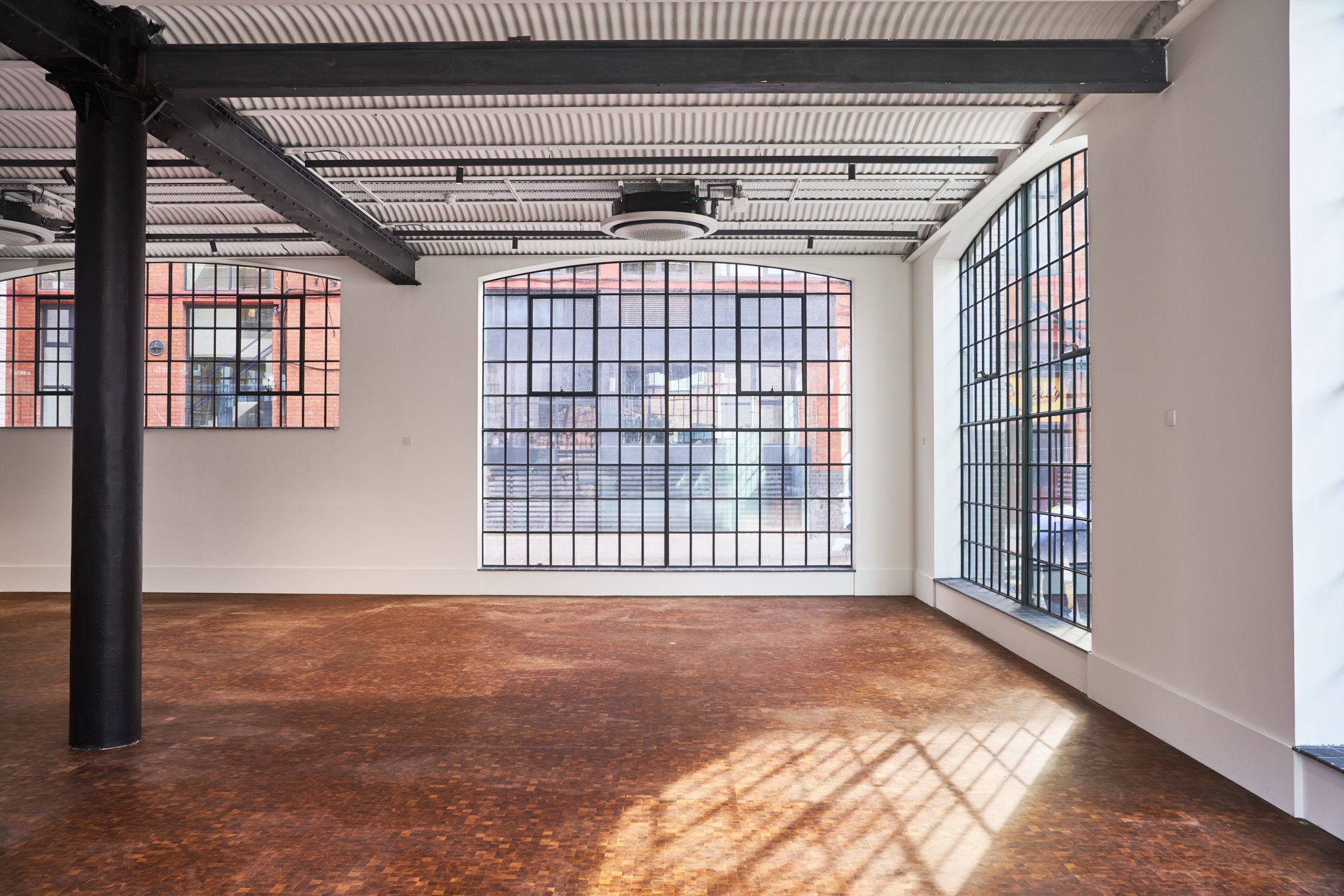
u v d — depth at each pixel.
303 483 12.60
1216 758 5.27
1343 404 4.63
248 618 10.59
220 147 7.12
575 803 4.81
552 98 7.30
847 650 8.79
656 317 12.82
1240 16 5.01
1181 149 5.64
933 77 5.73
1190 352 5.54
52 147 8.28
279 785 5.09
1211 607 5.34
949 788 5.03
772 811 4.70
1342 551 4.60
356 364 12.59
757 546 12.78
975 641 9.22
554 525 12.81
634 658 8.41
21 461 12.70
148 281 12.73
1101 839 4.34
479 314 12.59
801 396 12.80
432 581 12.50
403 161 8.59
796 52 5.72
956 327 11.45
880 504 12.52
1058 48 5.74
